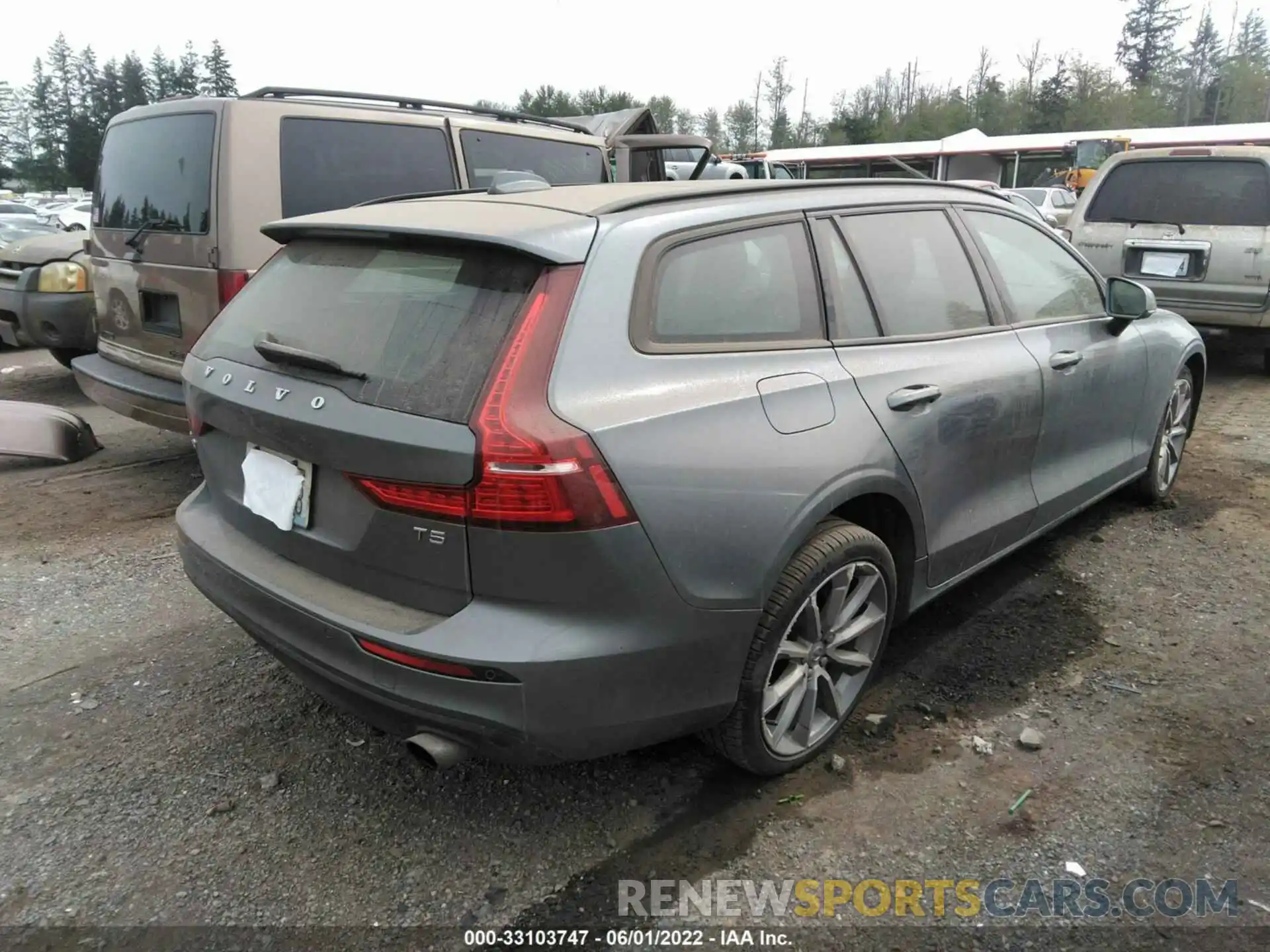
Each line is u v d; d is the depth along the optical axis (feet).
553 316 7.39
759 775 9.25
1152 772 9.35
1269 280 24.80
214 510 9.93
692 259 8.48
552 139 21.34
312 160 16.24
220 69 347.15
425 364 7.47
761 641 8.43
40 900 7.81
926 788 9.18
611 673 7.38
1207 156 25.96
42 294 23.47
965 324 11.30
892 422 9.58
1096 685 10.97
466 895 7.89
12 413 19.26
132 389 16.61
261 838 8.57
